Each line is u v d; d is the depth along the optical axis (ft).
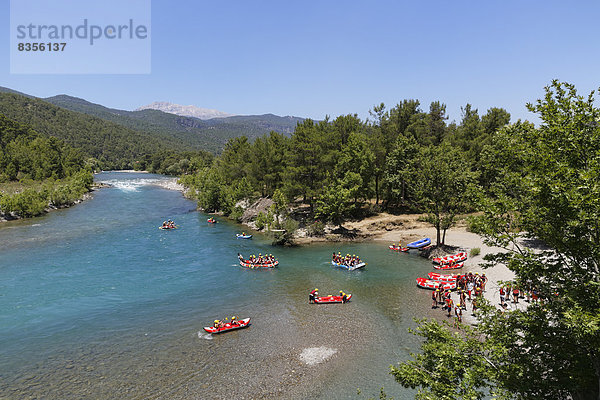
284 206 208.54
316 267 155.22
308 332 95.86
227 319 103.91
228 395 69.51
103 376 75.77
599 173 34.40
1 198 260.83
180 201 378.12
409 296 120.57
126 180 626.23
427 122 271.69
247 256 172.86
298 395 69.62
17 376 75.87
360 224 228.84
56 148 595.88
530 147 42.68
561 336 38.24
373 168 243.81
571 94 39.83
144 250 181.06
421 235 204.13
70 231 223.30
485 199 45.73
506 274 130.00
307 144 224.12
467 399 36.99
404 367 46.09
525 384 36.96
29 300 116.88
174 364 80.48
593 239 37.40
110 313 108.06
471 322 98.32
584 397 38.17
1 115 625.00
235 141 377.71
